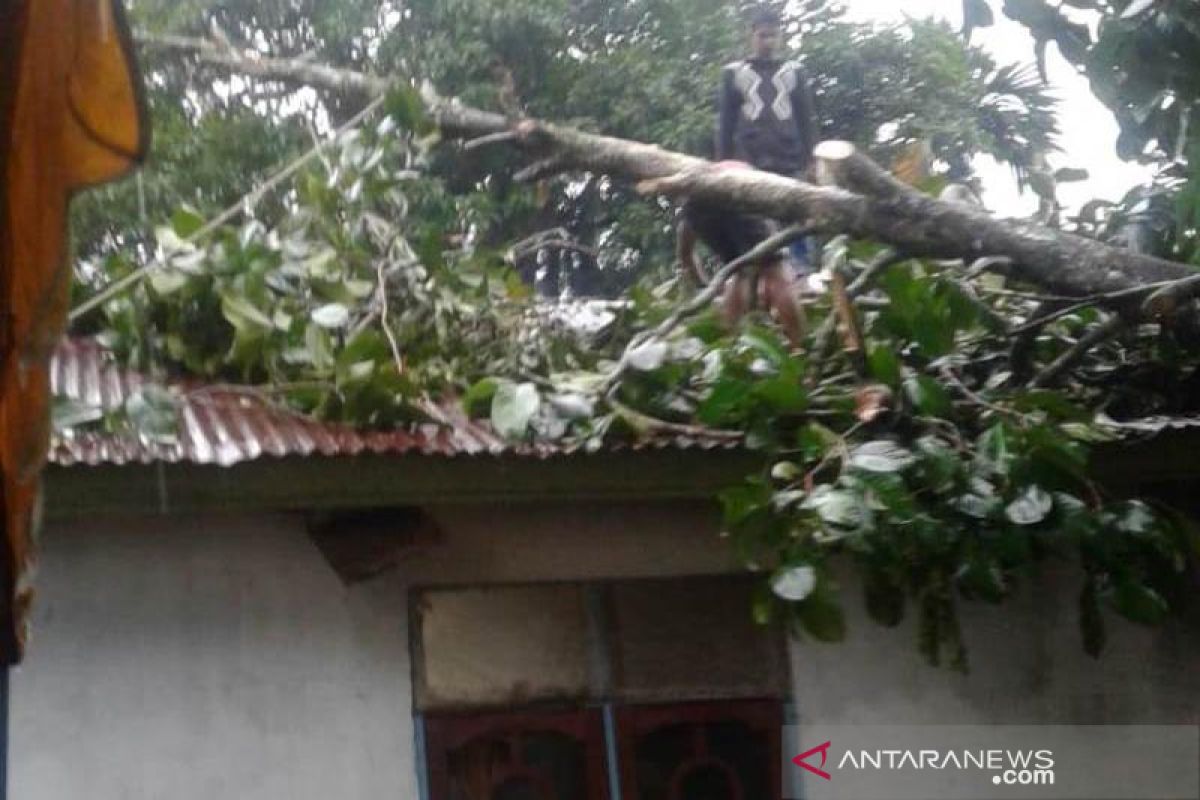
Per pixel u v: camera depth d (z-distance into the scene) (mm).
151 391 5164
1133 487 6207
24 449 4148
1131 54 5660
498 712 5605
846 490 5043
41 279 3912
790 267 7062
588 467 5367
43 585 5281
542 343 6363
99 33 3570
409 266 6215
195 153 9461
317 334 5773
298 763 5359
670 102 12047
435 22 11578
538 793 5602
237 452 5051
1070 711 6105
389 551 5418
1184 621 6223
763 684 5871
